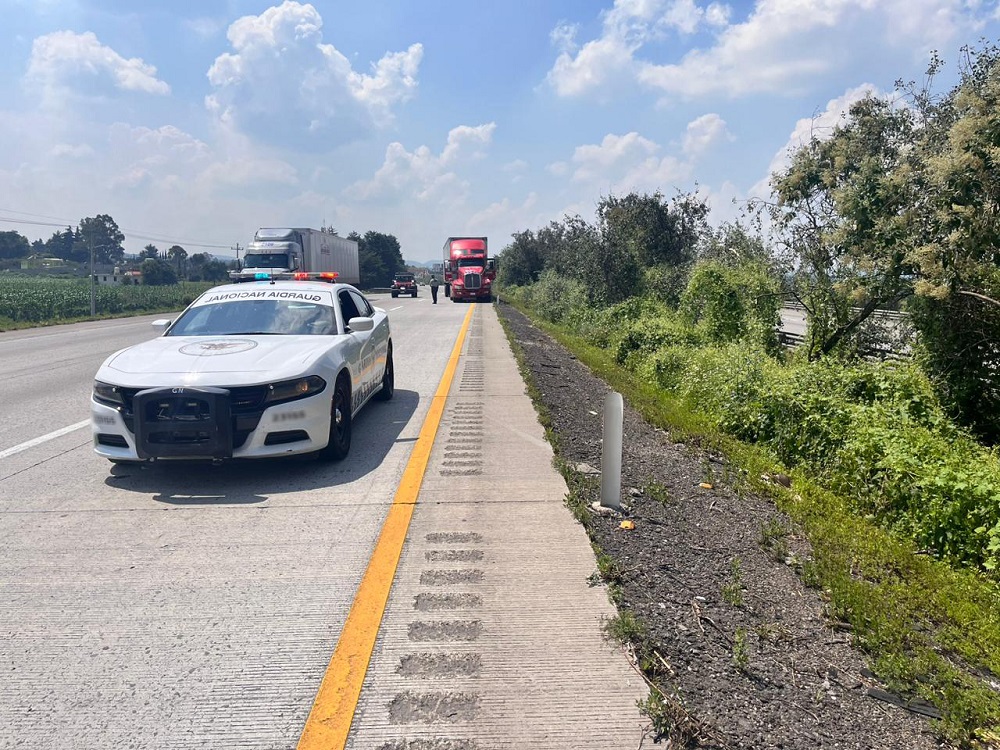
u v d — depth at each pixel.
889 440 6.82
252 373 5.79
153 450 5.52
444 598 3.79
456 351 15.43
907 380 8.95
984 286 9.64
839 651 3.47
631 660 3.22
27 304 27.14
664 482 6.12
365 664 3.18
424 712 2.86
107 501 5.37
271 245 31.39
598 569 4.14
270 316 7.48
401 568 4.16
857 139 12.77
